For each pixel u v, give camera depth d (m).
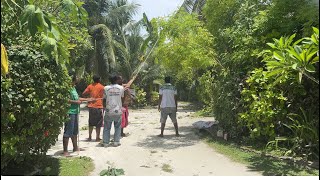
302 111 6.66
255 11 8.49
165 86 9.80
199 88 15.16
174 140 9.23
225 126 9.09
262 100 7.09
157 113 18.59
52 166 6.25
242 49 8.34
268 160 6.66
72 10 5.30
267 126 7.05
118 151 7.88
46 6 5.80
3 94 4.33
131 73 23.19
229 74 8.85
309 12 6.61
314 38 5.57
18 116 4.75
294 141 6.65
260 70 7.30
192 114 16.33
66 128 7.29
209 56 9.12
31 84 4.80
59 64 5.41
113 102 8.37
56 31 4.58
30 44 5.09
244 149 7.66
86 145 8.56
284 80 6.59
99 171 6.21
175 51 9.20
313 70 5.75
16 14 4.88
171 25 9.17
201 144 8.59
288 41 6.04
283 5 7.55
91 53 21.64
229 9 9.28
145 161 6.97
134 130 11.23
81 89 23.02
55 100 5.38
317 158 6.41
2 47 4.08
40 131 5.32
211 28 9.61
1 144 4.52
